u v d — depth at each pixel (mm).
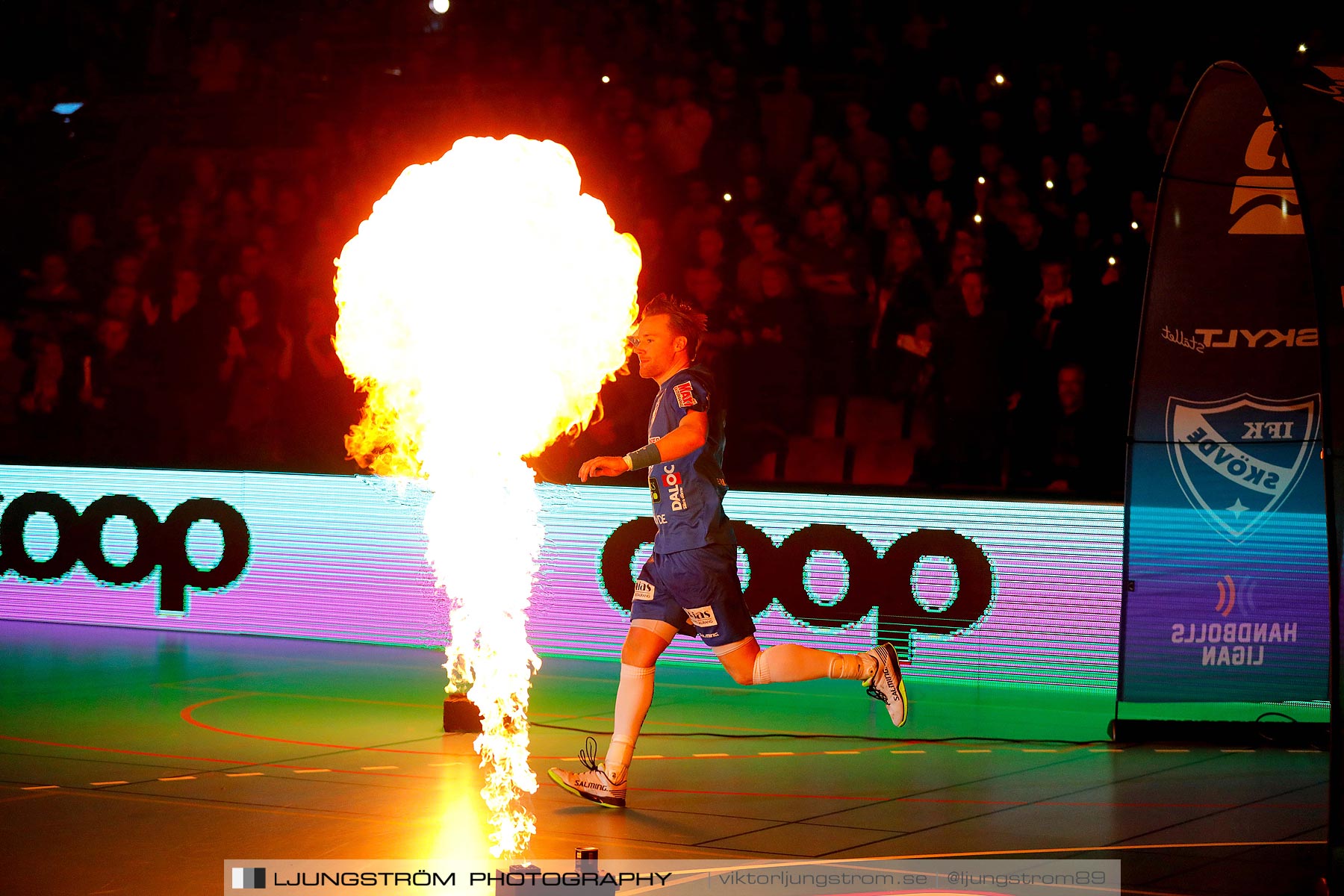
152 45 28344
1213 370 12773
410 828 9086
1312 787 10695
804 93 22562
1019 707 14430
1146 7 22453
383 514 18031
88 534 19797
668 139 21734
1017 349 17562
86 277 23000
